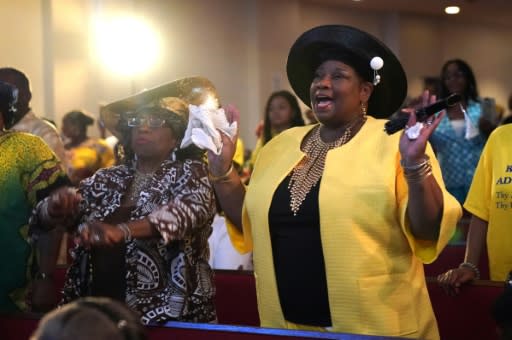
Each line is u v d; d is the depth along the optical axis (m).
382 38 15.07
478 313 3.71
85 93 10.73
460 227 6.08
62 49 10.38
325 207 2.96
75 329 1.53
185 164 3.34
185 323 3.10
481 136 6.45
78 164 8.55
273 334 2.89
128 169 3.47
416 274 3.04
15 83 4.81
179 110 3.40
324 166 3.05
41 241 3.57
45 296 3.65
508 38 17.30
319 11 14.23
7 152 3.48
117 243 3.13
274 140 3.32
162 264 3.24
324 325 3.02
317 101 3.12
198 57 12.35
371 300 2.91
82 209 3.39
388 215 2.92
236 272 4.30
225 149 3.20
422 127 2.72
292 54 3.30
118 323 1.56
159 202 3.30
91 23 10.86
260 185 3.17
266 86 12.95
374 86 3.23
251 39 12.89
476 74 16.77
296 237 3.04
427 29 15.53
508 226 3.69
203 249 3.38
